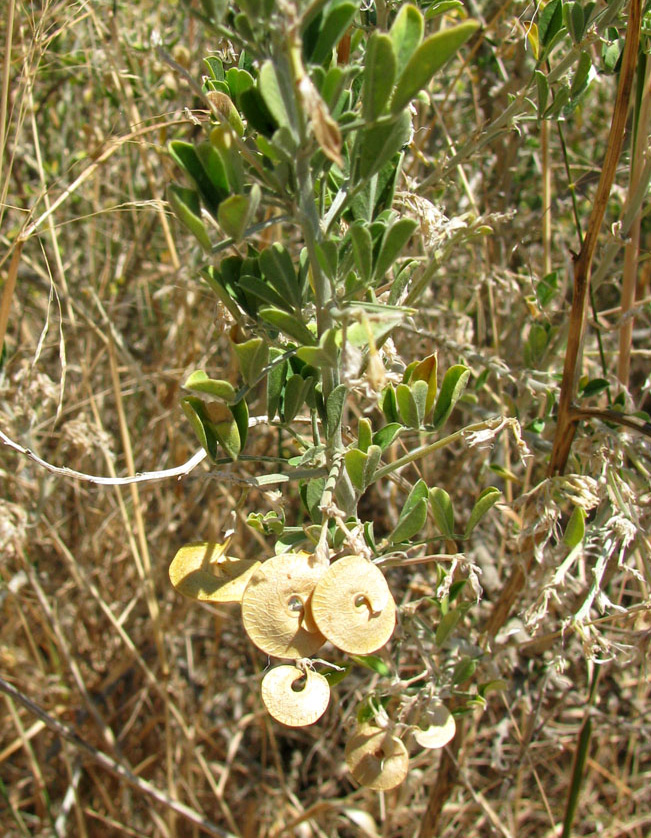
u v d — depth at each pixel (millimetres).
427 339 323
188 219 130
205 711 449
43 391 330
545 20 212
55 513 448
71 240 422
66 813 398
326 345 137
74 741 341
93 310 418
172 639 426
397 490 392
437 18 323
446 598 217
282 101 129
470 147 224
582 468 242
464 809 378
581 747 279
